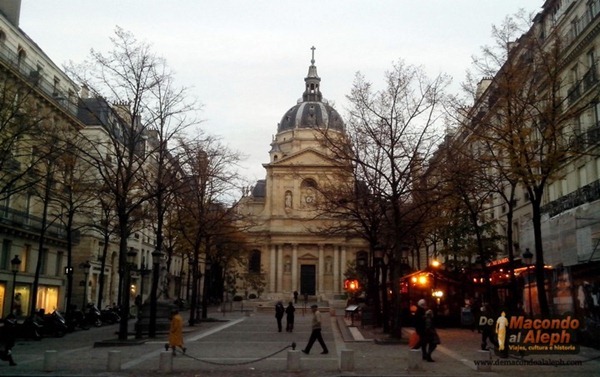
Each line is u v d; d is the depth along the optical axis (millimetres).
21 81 26922
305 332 32000
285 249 94750
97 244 50406
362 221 32500
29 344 24203
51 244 42844
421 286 35812
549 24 32938
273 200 95000
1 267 35500
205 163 37812
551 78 21500
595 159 28375
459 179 26547
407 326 35969
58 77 41375
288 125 109875
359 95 29531
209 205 40219
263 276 88000
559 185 32844
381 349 22344
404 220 32125
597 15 26781
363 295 57125
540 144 22344
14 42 35562
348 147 28734
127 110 26781
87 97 47375
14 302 37188
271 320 44875
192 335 29547
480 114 25562
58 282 44094
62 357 19203
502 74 23078
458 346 23359
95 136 43375
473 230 36750
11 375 15055
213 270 74625
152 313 26688
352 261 85375
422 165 28891
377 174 33094
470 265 36344
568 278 26094
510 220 25750
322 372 16125
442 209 32438
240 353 20812
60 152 28609
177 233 45375
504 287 33719
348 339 26844
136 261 61062
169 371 15953
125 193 25219
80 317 33094
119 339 23797
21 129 24219
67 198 36625
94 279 49625
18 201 37969
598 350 20906
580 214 25406
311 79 117562
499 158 23734
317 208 45781
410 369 16266
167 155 35000
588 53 28781
